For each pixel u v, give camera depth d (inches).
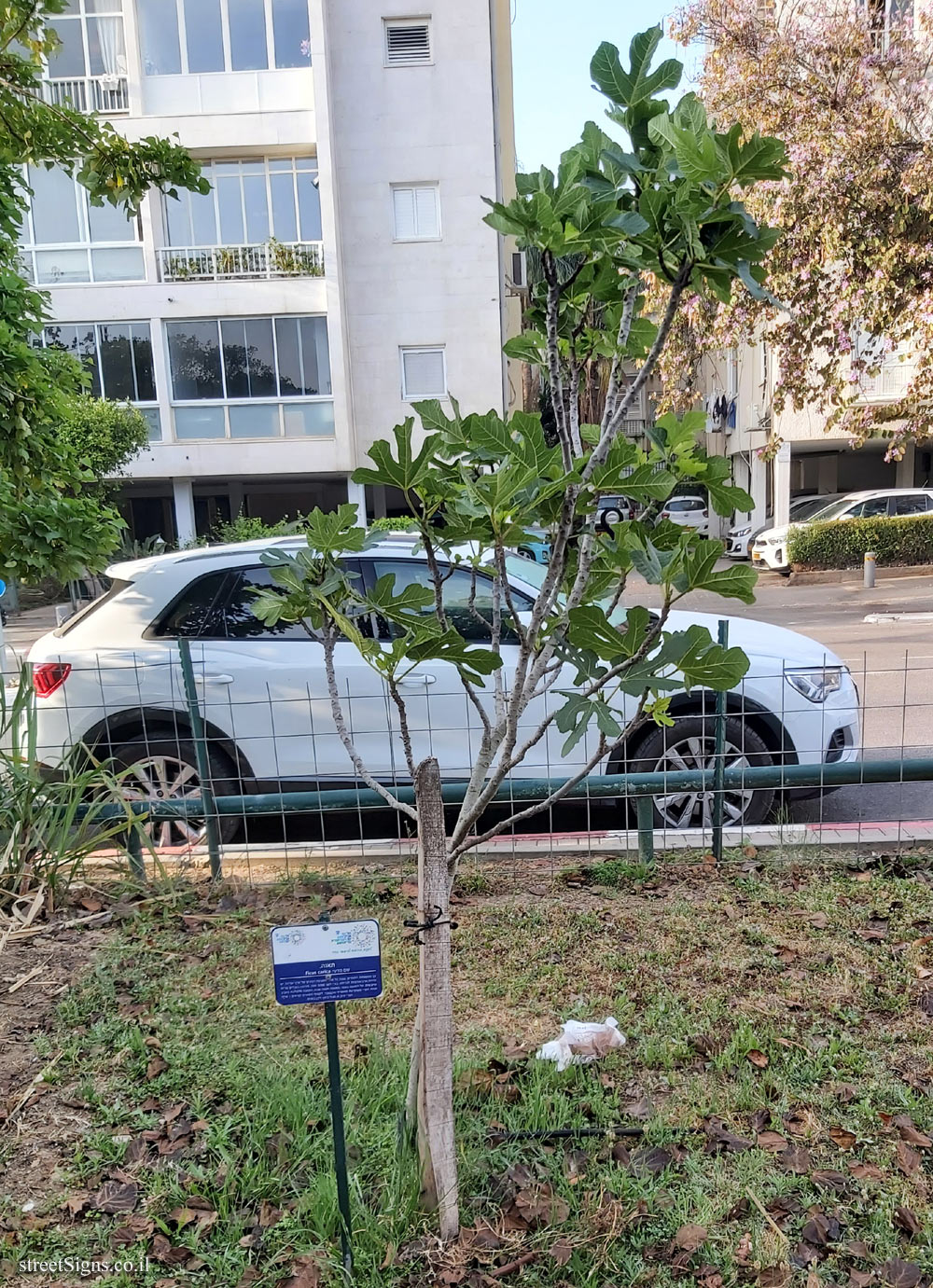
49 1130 99.0
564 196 69.9
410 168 751.1
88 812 161.0
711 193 67.3
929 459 964.6
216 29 741.3
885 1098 101.5
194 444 779.4
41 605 841.5
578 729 80.2
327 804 167.8
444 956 82.7
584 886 159.8
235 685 189.3
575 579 94.3
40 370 213.3
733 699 186.5
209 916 152.2
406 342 773.3
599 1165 91.7
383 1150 92.8
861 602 596.4
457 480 88.5
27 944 141.8
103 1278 80.7
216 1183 90.0
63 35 745.6
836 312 427.8
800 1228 83.8
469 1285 78.0
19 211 238.7
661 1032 114.4
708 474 81.0
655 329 89.6
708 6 438.6
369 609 90.8
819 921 142.0
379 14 733.3
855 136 392.5
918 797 218.2
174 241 770.2
